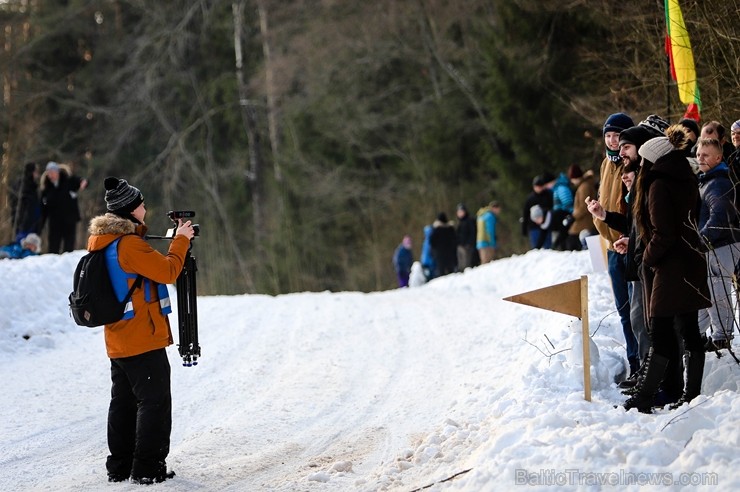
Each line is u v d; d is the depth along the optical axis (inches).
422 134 2908.5
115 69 3472.0
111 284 582.6
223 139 3403.1
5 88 2704.2
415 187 2945.4
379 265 2977.4
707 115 982.4
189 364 618.2
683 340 610.9
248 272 3225.9
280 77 3080.7
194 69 3393.2
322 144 3144.7
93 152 3398.1
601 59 1461.6
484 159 2647.6
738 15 933.2
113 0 3432.6
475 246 2028.8
